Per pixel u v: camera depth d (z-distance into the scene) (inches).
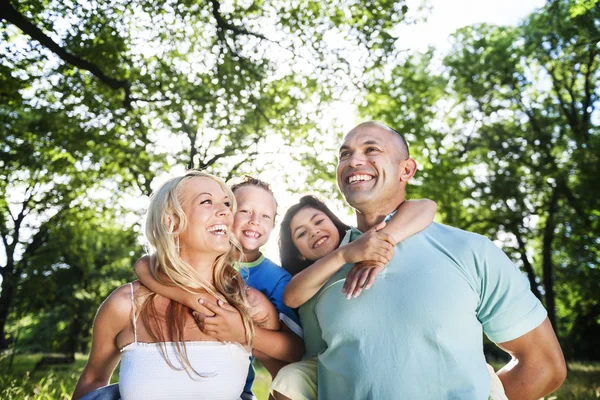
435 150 665.0
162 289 107.6
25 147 582.2
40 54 453.4
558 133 772.0
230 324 107.6
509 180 761.6
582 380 405.1
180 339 105.6
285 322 125.2
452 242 108.2
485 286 106.0
